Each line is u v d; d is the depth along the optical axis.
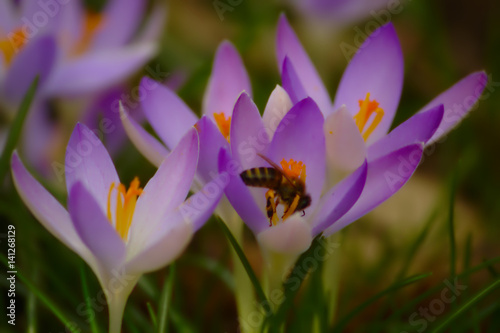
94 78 0.41
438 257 0.47
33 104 0.41
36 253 0.40
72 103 0.42
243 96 0.34
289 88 0.35
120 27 0.43
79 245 0.33
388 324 0.39
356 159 0.34
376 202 0.34
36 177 0.41
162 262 0.33
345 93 0.37
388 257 0.44
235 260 0.36
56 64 0.40
